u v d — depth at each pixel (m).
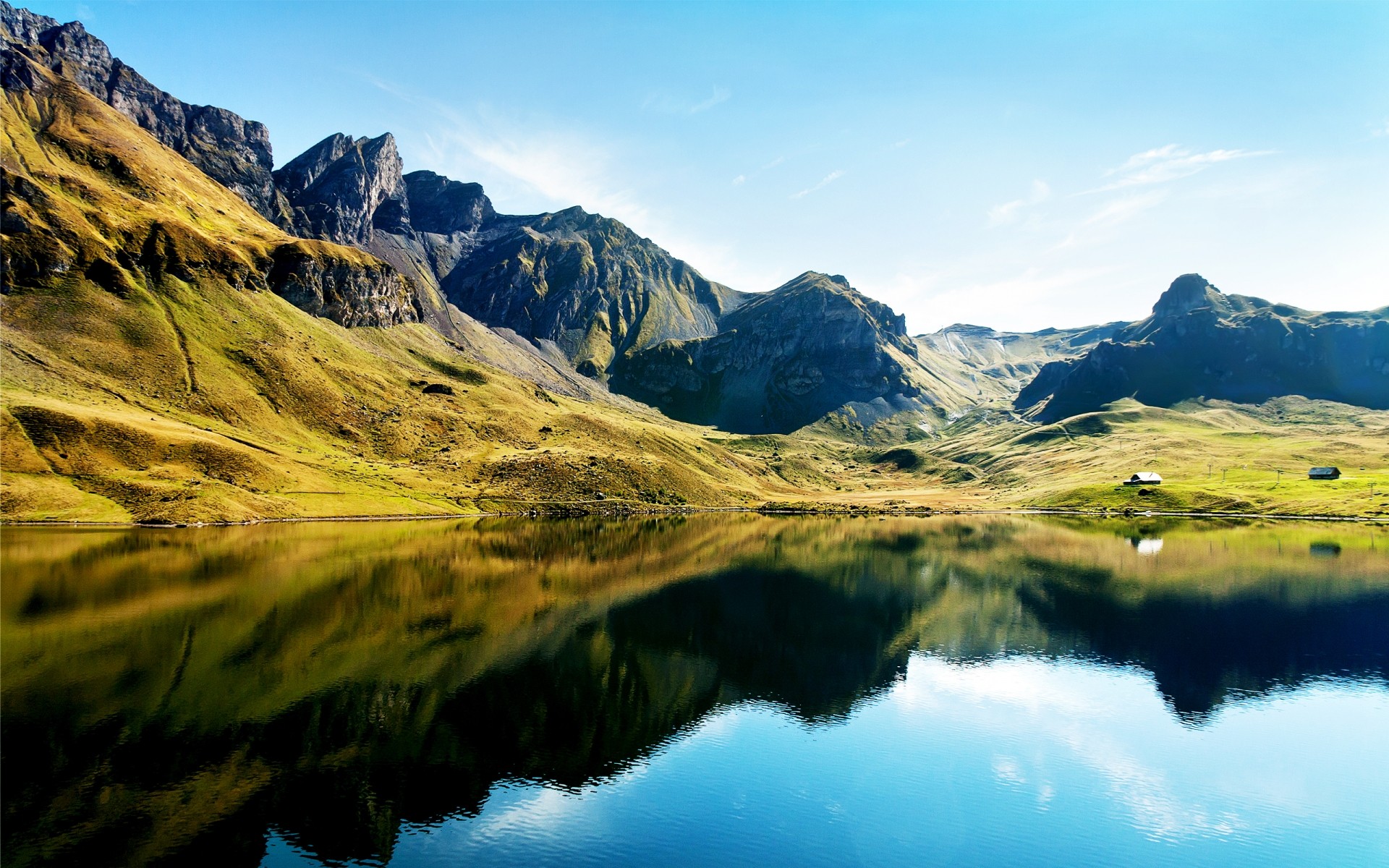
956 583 139.75
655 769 57.69
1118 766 59.84
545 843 46.16
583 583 131.50
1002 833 49.22
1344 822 51.19
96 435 193.12
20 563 119.75
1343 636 100.19
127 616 91.25
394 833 46.31
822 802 52.88
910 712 72.00
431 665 79.25
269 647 81.81
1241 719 70.31
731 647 93.81
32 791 49.09
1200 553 177.88
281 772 53.53
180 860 42.00
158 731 58.94
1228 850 47.69
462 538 183.00
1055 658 90.62
